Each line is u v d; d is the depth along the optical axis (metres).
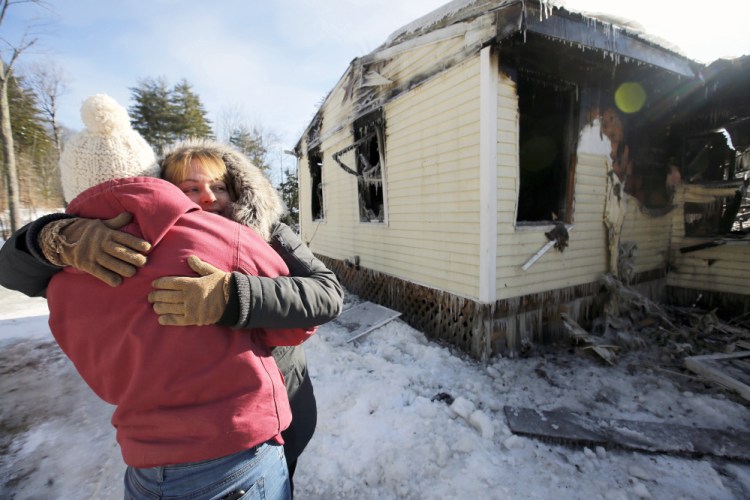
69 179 0.91
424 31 4.30
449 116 4.10
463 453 2.37
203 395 0.84
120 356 0.80
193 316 0.80
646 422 2.73
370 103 5.71
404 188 5.03
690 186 5.38
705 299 5.29
